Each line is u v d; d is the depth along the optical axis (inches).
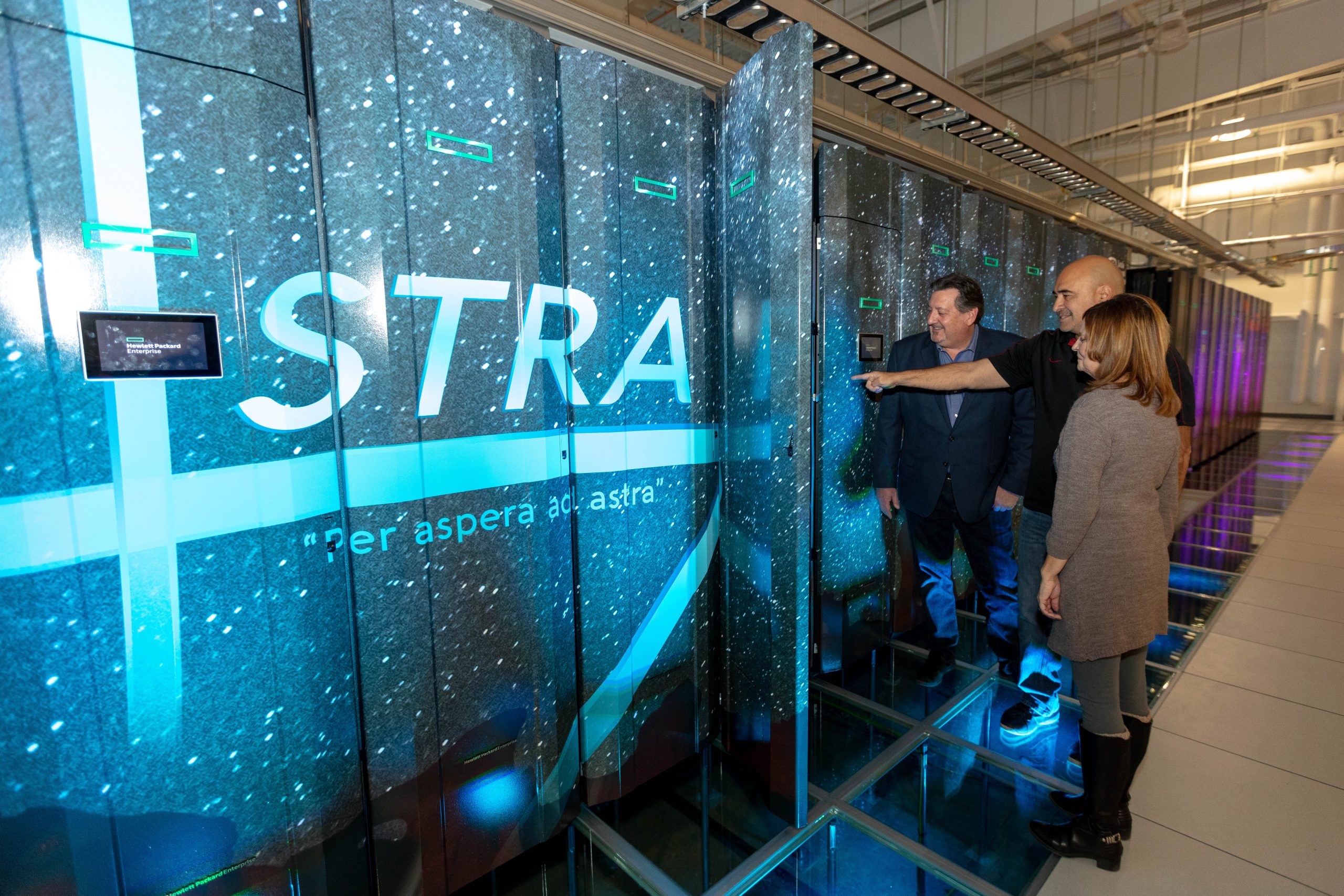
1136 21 217.0
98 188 40.7
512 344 62.3
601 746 74.4
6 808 40.7
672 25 95.8
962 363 88.8
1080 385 76.1
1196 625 127.3
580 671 73.0
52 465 40.5
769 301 68.2
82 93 39.8
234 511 47.3
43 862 42.2
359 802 56.9
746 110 71.5
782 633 68.9
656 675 78.9
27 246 38.8
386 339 54.7
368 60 52.2
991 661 112.2
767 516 71.0
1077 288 74.3
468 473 60.4
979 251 127.0
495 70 59.2
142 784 45.3
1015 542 134.3
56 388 40.2
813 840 70.5
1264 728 90.0
